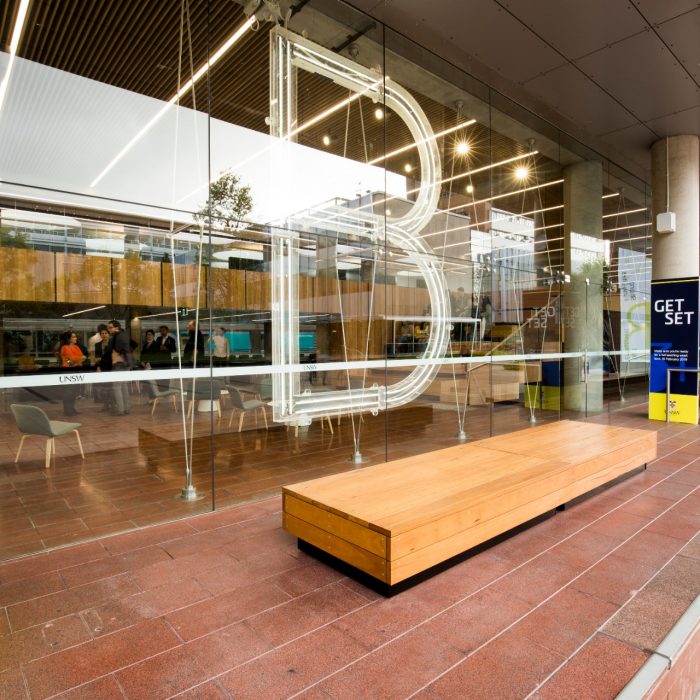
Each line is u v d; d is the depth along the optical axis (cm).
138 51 379
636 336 1065
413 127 598
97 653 216
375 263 556
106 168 358
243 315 441
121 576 288
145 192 377
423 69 599
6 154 317
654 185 889
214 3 424
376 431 563
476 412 691
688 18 534
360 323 542
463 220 666
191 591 270
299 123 484
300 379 489
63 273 337
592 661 209
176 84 399
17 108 325
